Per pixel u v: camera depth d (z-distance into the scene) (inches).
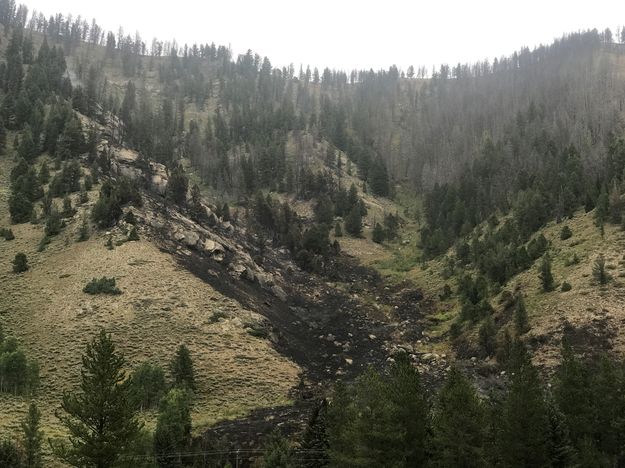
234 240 4315.9
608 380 1589.6
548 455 1386.6
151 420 1974.7
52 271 3070.9
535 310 2842.0
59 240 3398.1
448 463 1330.0
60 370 2279.8
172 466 1557.6
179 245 3661.4
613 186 3663.9
